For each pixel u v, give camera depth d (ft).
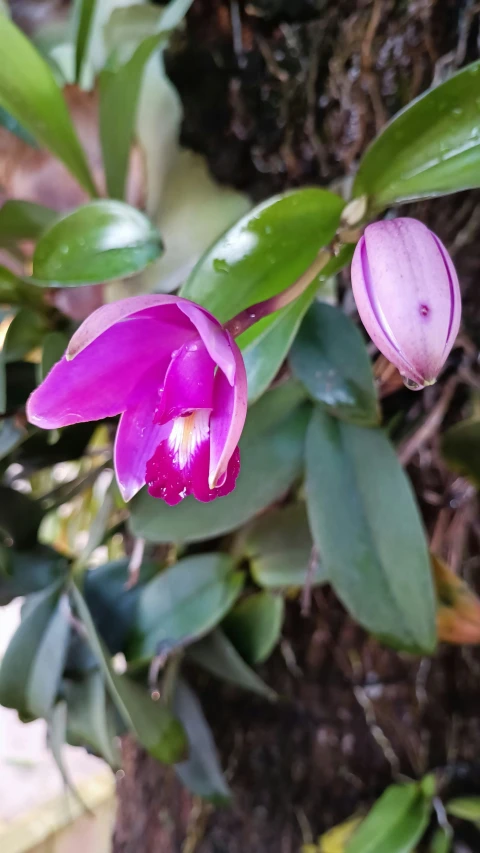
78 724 0.78
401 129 0.56
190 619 0.77
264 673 0.95
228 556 0.80
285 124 0.85
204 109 0.88
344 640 0.92
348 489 0.68
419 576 0.64
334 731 0.94
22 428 0.78
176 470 0.60
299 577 0.77
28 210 0.82
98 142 0.94
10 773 1.82
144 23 0.92
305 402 0.74
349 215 0.58
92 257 0.68
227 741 0.98
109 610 0.81
